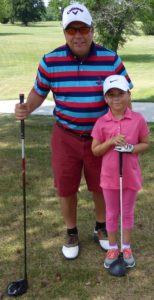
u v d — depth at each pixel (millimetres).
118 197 3676
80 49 3414
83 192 5348
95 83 3533
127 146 3451
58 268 3826
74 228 4035
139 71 19703
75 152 3754
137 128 3539
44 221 4660
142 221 4594
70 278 3680
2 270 3812
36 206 5023
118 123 3525
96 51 3520
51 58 3549
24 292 3494
